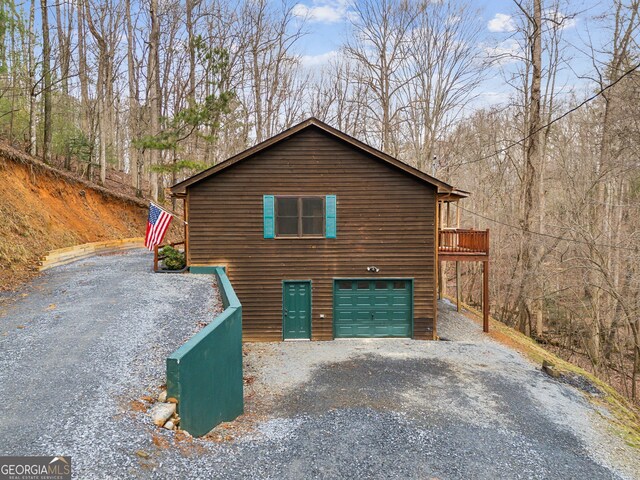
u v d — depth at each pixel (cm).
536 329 2073
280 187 1280
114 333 701
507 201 2636
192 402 511
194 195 1265
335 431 611
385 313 1327
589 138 2069
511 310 2084
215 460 457
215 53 1995
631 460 664
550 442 670
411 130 2652
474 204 2969
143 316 806
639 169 1591
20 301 880
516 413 770
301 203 1291
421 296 1312
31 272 1135
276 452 518
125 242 1884
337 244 1298
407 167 1266
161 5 2481
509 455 599
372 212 1295
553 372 1028
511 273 2175
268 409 714
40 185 1529
